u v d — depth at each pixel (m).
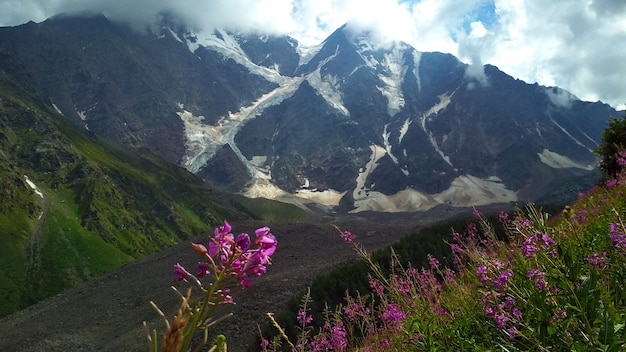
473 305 5.05
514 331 4.00
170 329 1.71
